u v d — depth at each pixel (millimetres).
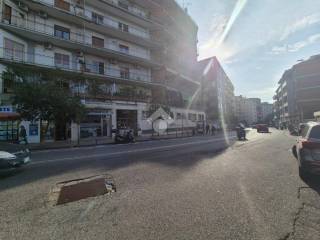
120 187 5727
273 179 6414
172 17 43500
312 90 55250
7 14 20641
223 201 4648
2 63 19516
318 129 6555
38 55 23312
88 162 9586
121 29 32594
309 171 6141
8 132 19562
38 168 8383
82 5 27422
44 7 23016
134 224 3652
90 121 24953
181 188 5590
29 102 16516
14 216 4012
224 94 82375
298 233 3307
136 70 34188
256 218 3824
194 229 3461
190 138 26906
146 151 13484
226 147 15273
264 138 24516
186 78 45938
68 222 3748
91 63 28266
